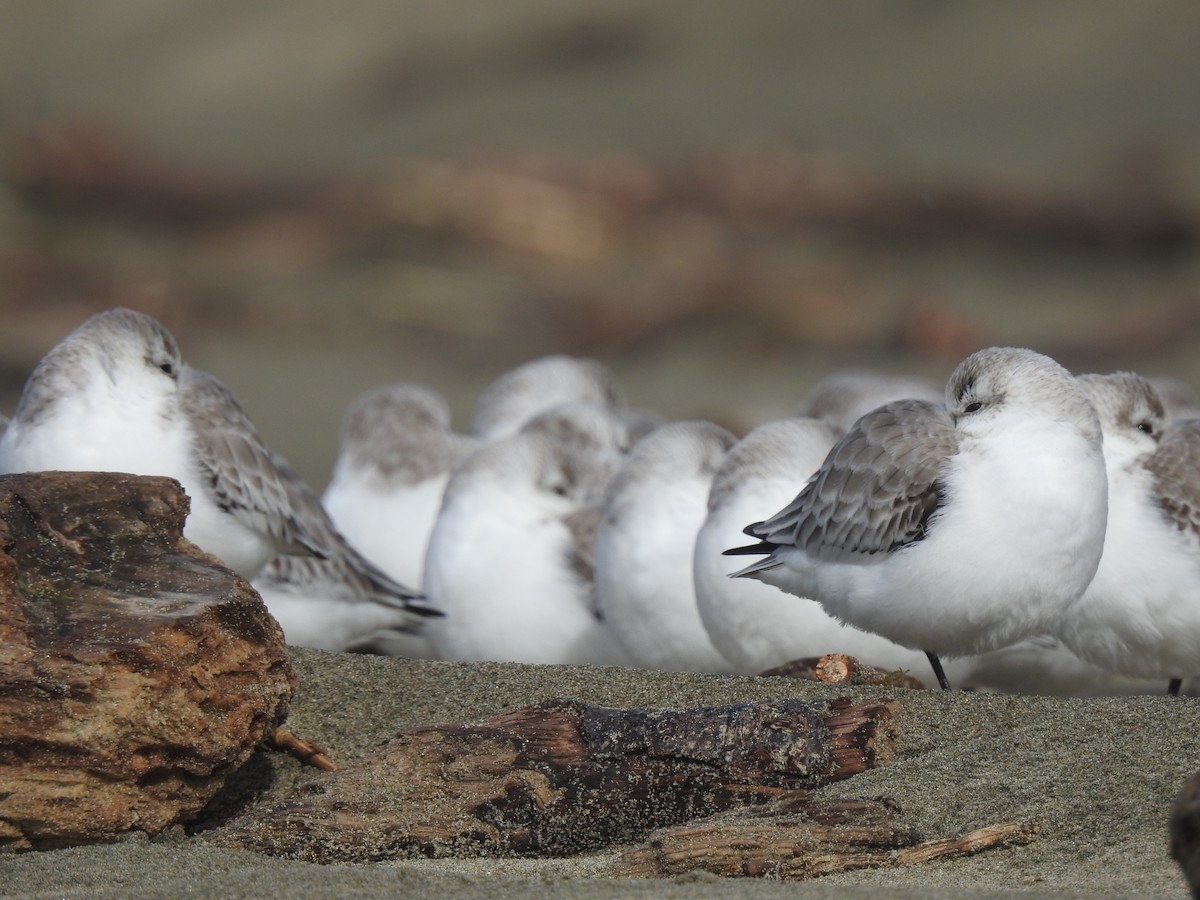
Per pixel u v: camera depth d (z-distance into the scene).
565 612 13.72
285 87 48.66
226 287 33.00
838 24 47.88
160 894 7.00
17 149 38.62
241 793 8.84
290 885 7.02
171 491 9.07
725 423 20.27
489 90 46.84
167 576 8.58
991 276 34.38
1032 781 7.91
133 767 8.05
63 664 7.94
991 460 9.32
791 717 8.25
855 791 7.95
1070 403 9.30
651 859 7.33
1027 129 40.78
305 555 12.02
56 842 7.98
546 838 7.98
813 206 36.84
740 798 8.09
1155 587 10.57
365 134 44.47
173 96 48.34
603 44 48.53
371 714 9.51
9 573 8.29
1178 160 38.12
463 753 8.26
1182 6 45.28
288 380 27.86
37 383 10.94
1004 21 46.50
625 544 12.85
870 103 43.03
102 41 52.03
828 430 12.23
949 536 9.37
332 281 33.56
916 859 7.32
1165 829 7.38
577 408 16.08
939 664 10.11
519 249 34.91
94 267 33.72
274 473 11.67
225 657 8.35
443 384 27.95
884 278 34.09
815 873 7.25
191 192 37.78
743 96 44.44
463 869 7.51
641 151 40.25
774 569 10.49
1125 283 33.88
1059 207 35.88
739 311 31.33
